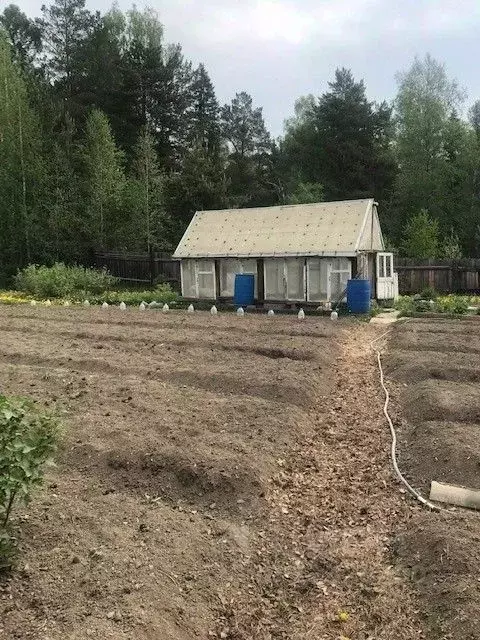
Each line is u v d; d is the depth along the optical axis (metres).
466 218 39.75
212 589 4.33
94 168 32.84
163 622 3.80
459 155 41.69
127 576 4.21
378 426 7.84
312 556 4.88
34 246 31.41
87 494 5.59
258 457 6.40
